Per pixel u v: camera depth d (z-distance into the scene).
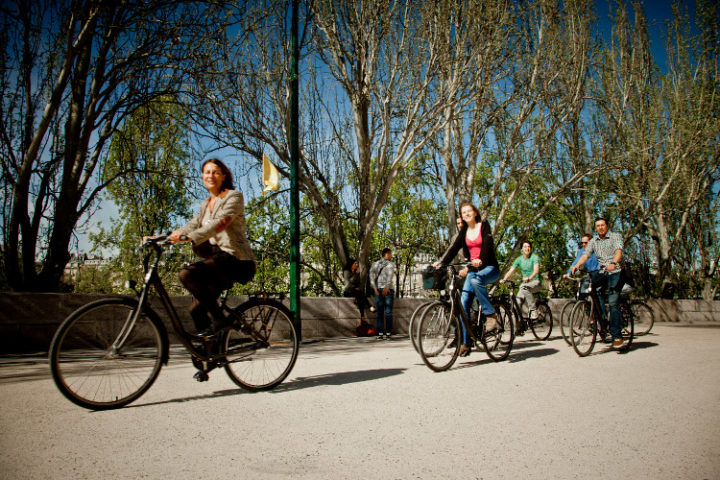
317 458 2.32
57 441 2.55
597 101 17.72
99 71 9.34
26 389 3.99
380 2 12.38
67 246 8.95
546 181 19.69
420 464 2.25
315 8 12.17
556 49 14.74
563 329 6.26
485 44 12.81
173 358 6.29
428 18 12.15
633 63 18.25
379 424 2.94
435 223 28.66
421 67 12.70
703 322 18.06
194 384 4.26
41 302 6.86
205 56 9.41
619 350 6.71
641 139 17.86
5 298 6.57
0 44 8.55
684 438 2.70
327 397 3.71
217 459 2.29
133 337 3.43
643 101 18.53
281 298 4.32
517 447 2.52
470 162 15.68
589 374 4.85
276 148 12.18
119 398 3.40
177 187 11.85
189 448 2.46
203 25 9.00
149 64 9.42
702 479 2.09
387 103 12.82
